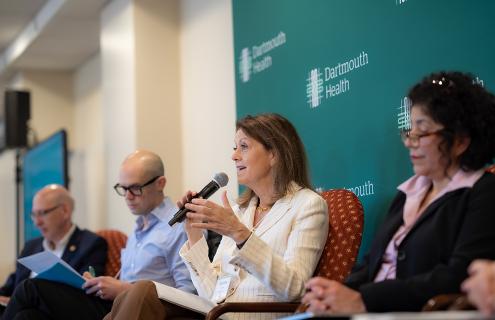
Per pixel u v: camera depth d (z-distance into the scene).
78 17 7.27
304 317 2.24
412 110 2.63
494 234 2.38
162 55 6.28
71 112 9.28
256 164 3.47
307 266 3.16
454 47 3.39
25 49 8.30
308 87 4.43
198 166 5.96
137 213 4.55
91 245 5.12
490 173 2.53
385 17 3.82
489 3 3.21
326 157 4.25
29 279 4.14
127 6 6.37
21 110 8.43
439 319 1.57
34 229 8.16
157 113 6.21
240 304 3.03
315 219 3.27
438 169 2.61
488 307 1.79
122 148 6.43
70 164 8.89
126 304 3.15
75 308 4.11
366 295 2.45
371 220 3.86
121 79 6.47
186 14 6.23
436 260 2.51
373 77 3.89
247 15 5.12
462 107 2.54
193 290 4.30
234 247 3.51
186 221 3.57
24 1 7.46
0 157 10.30
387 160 3.78
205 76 5.87
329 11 4.26
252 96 5.03
